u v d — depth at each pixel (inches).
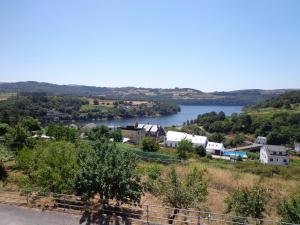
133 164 737.0
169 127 6594.5
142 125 5167.3
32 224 687.7
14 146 1302.9
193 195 751.1
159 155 1711.4
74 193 789.2
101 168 687.1
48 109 7573.8
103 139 772.0
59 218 714.2
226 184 1101.7
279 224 721.0
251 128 5753.0
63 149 841.5
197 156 2342.5
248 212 711.7
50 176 792.9
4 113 4192.9
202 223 724.7
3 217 717.3
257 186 772.6
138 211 763.4
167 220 727.1
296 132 4940.9
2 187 901.8
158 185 817.5
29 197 815.7
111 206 764.0
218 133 5497.1
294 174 1753.2
